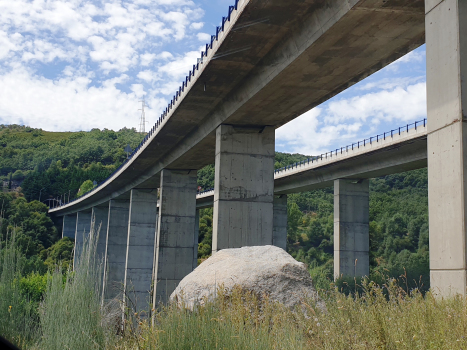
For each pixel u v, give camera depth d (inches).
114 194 2746.1
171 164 1763.0
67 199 6176.2
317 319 281.1
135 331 289.1
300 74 921.5
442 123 502.3
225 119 1206.3
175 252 1779.0
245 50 924.0
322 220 4628.4
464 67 484.4
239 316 290.0
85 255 328.5
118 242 2763.3
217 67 1003.9
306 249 4259.4
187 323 261.1
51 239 4488.2
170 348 244.2
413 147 1567.4
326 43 793.6
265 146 1246.3
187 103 1223.5
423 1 665.6
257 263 417.7
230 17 863.7
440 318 265.7
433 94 521.7
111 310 325.4
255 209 1206.3
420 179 4800.7
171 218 1803.6
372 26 738.2
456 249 463.8
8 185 6013.8
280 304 345.1
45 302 314.8
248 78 1043.3
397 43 792.9
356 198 1987.0
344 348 234.1
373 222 3496.6
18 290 345.4
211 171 5644.7
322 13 754.2
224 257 454.9
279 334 273.0
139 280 2231.8
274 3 762.2
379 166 1766.7
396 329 240.5
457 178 472.4
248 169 1224.8
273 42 894.4
